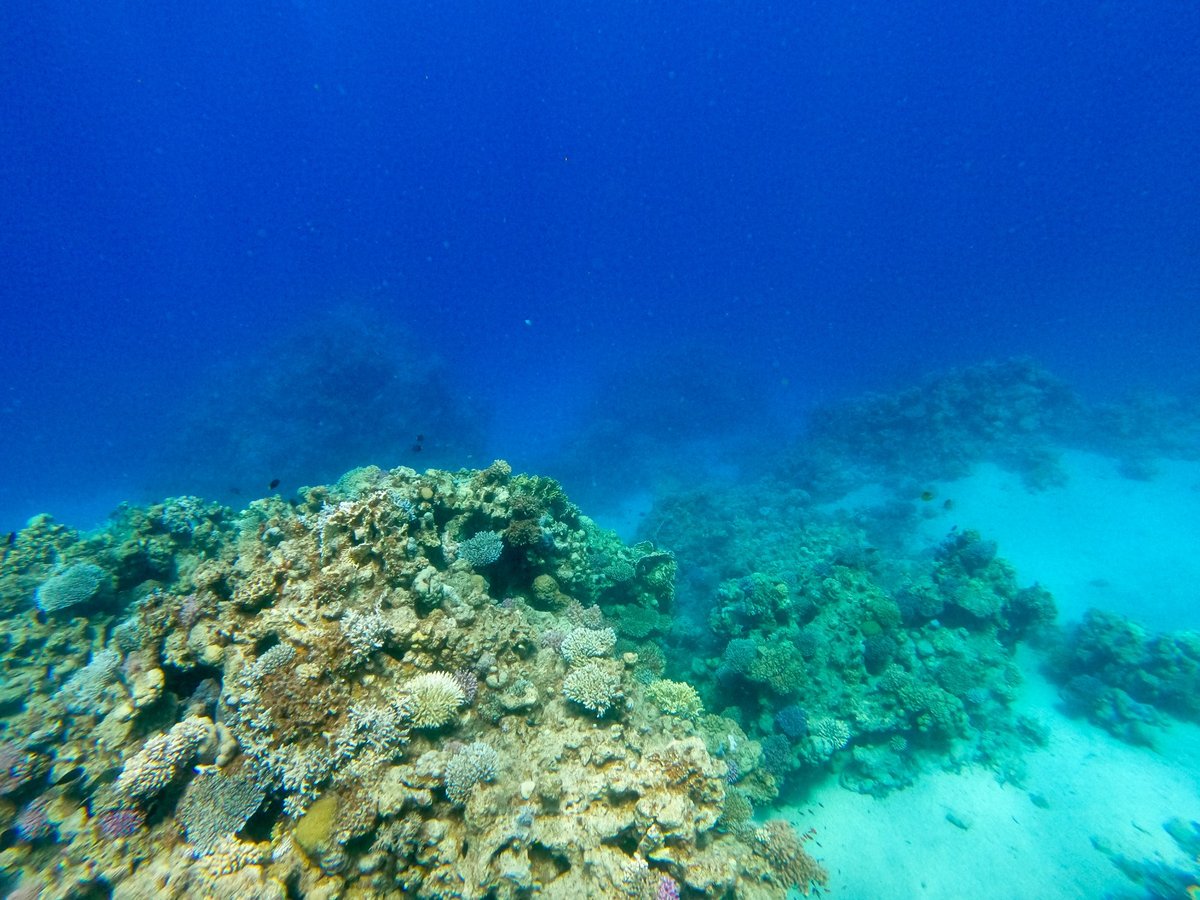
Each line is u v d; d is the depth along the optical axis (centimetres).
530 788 549
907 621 1350
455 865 473
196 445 3534
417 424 3631
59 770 579
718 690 1186
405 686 575
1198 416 2839
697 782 588
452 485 973
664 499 2786
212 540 1055
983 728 1173
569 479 3431
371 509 686
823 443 3250
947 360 5166
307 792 481
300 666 547
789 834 710
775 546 2045
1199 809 1005
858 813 1043
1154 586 1698
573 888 500
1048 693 1309
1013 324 6288
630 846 559
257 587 620
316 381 3641
